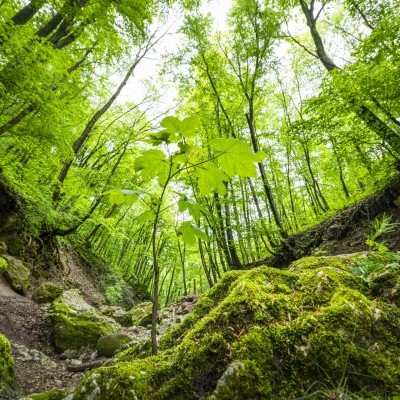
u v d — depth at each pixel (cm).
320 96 627
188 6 841
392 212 555
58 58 527
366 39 562
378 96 565
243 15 805
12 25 456
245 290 149
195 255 1673
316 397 101
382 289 148
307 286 155
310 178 1469
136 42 748
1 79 471
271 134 855
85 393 116
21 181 726
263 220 841
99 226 1503
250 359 113
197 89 966
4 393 267
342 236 634
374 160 671
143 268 2447
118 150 1225
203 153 122
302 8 849
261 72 840
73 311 556
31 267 789
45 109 533
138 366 129
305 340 119
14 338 456
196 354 124
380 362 110
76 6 589
